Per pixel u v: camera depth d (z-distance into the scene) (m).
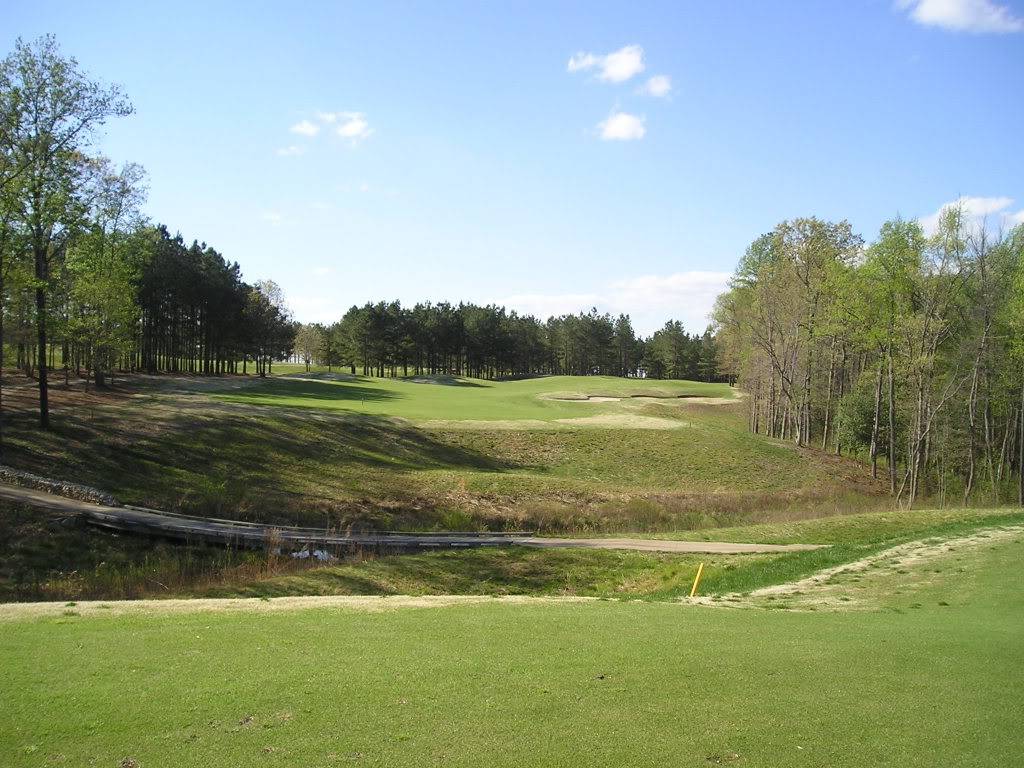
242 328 78.06
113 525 24.97
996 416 49.69
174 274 68.75
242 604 14.36
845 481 48.91
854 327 48.12
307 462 38.59
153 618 12.38
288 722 7.42
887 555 23.56
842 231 54.88
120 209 43.72
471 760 6.64
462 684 8.80
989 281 41.69
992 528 27.69
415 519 33.69
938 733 7.69
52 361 61.66
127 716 7.42
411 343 110.19
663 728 7.57
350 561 25.52
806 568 23.55
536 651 10.54
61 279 42.25
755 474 48.03
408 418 51.78
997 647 11.24
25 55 31.53
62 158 32.72
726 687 8.99
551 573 25.86
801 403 62.22
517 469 45.34
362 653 10.14
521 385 96.69
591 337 136.75
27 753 6.49
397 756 6.68
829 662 10.25
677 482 45.00
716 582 23.39
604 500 38.25
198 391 56.94
